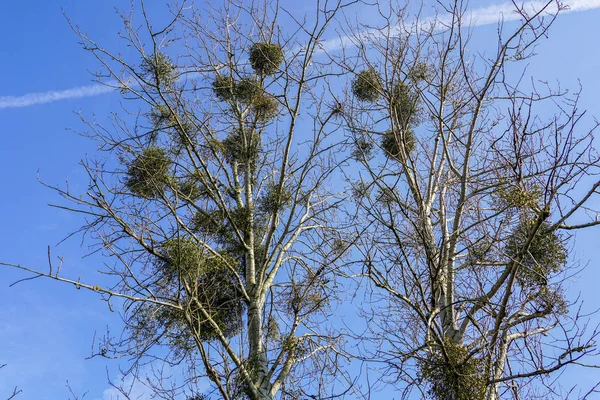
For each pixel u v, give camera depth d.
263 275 9.83
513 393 6.78
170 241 8.81
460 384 6.71
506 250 7.62
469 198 8.13
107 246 8.11
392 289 7.03
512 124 6.68
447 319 7.82
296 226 10.58
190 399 7.92
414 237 7.84
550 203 6.38
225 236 10.60
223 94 11.39
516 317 7.42
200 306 8.28
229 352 8.15
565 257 7.54
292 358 8.77
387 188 7.86
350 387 7.80
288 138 10.45
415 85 8.52
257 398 8.02
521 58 7.94
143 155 9.91
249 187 11.18
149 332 8.74
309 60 10.22
